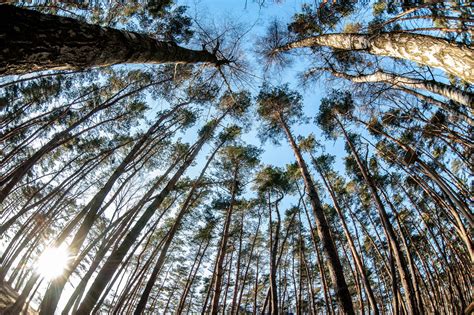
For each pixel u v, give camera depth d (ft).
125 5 24.70
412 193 36.24
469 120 12.95
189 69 29.22
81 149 41.01
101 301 27.68
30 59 5.50
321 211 21.98
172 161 46.01
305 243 62.64
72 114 36.50
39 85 31.76
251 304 91.40
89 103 36.29
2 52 4.91
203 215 54.75
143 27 27.12
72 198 40.93
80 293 15.74
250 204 55.21
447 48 7.93
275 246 35.78
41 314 11.51
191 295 83.25
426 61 8.96
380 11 17.37
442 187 10.91
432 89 13.48
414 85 15.24
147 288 25.66
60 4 19.39
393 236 21.36
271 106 37.88
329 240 19.74
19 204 49.37
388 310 65.46
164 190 24.40
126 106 37.65
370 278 61.26
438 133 12.79
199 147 32.42
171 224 56.49
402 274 19.67
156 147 42.57
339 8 18.33
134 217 27.99
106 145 43.04
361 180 39.88
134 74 33.58
